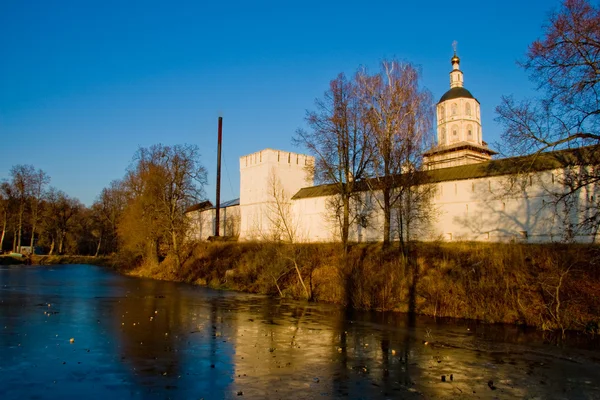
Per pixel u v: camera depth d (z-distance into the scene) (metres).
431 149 35.31
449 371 14.50
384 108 35.00
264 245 41.84
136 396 11.64
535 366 15.23
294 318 24.44
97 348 16.66
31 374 13.38
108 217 96.44
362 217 41.66
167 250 60.25
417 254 32.84
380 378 13.61
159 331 20.12
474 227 39.00
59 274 56.56
